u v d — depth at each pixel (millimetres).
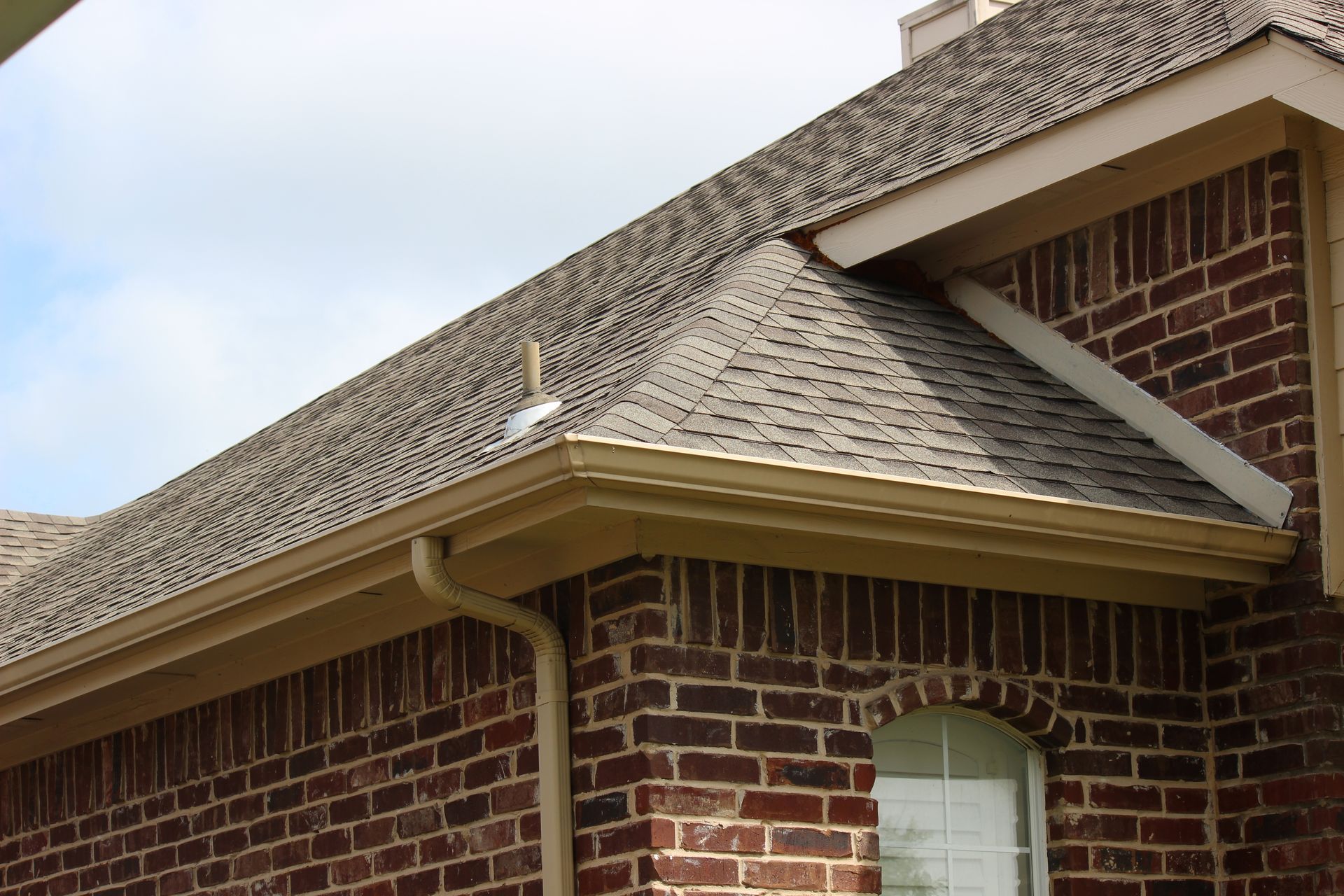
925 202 8875
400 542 6793
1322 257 7855
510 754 7227
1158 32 9422
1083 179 8414
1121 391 8398
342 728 8195
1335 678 7434
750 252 9156
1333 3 8891
